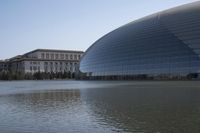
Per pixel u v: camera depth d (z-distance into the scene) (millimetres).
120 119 23812
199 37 89062
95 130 20094
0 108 32000
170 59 93500
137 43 106750
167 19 102625
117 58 113188
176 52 92500
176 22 97812
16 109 31031
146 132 19109
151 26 106438
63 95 47688
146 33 105688
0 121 23891
